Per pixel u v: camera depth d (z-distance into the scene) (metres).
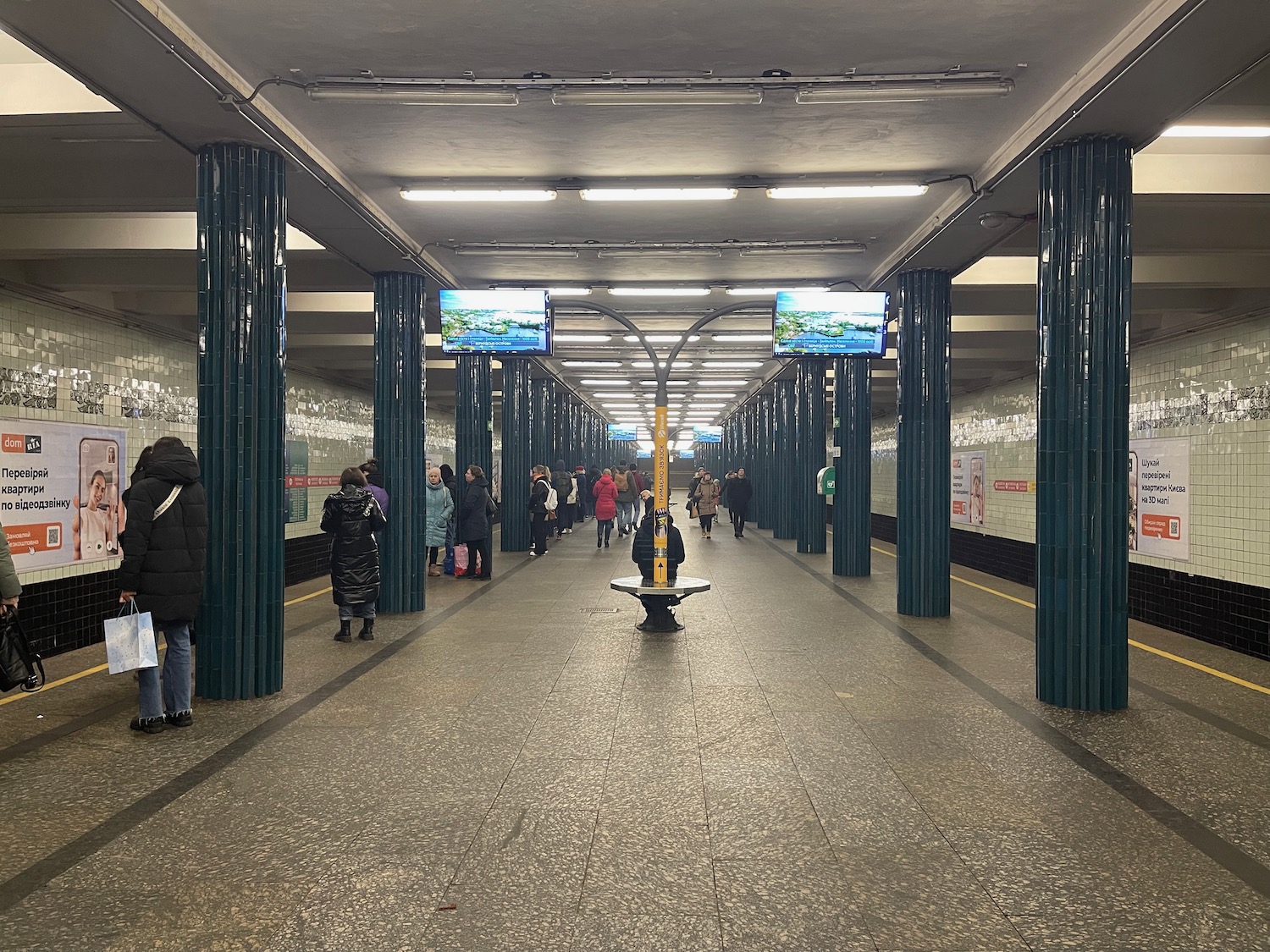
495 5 4.93
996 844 3.96
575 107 6.20
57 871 3.70
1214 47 4.89
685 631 9.21
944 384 10.29
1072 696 6.31
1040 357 6.70
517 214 8.74
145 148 6.61
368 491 8.81
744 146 6.98
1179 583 9.72
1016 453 14.85
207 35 5.21
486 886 3.55
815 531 18.11
